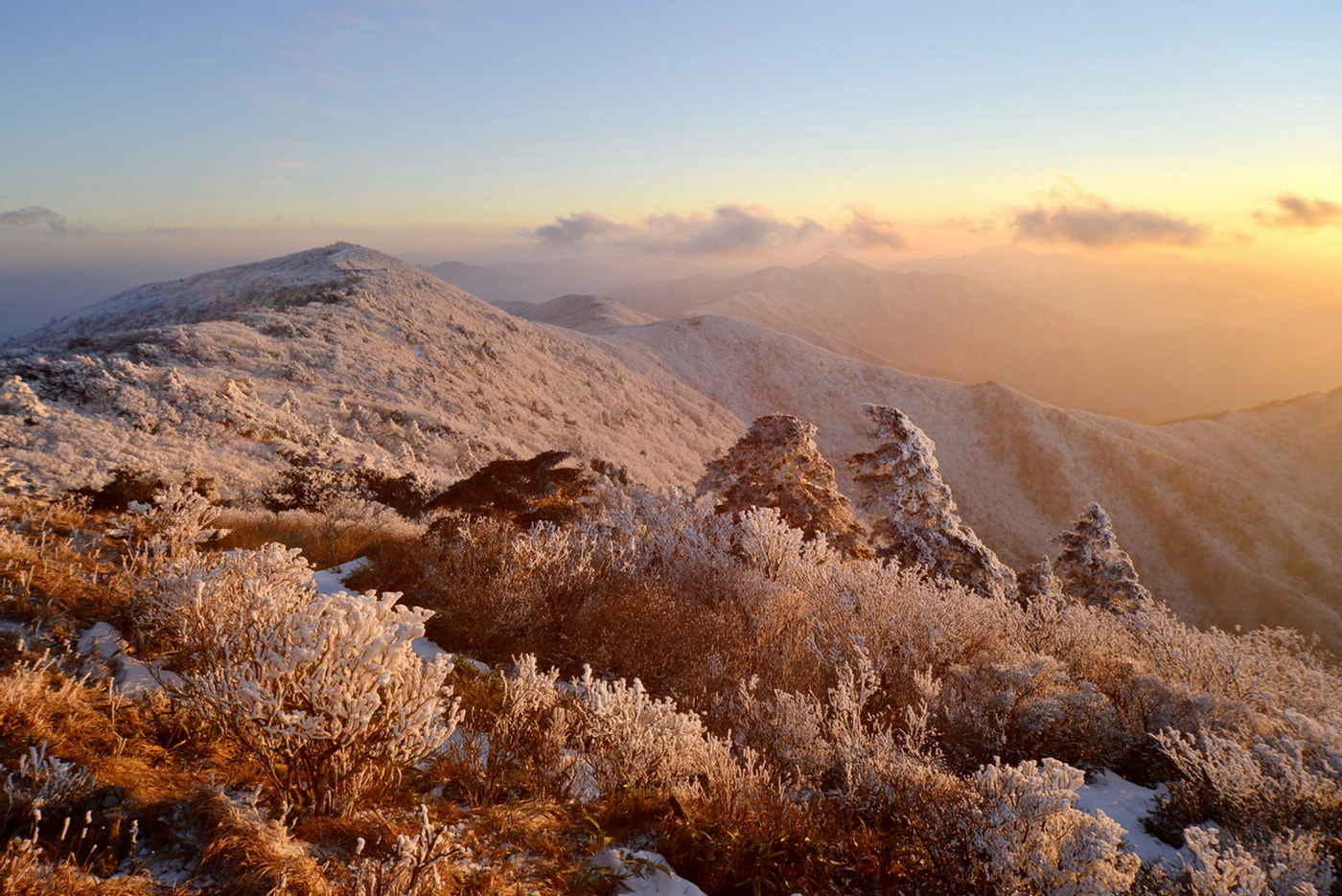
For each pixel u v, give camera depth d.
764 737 4.77
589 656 6.45
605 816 3.63
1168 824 4.33
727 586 8.19
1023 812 3.33
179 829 2.71
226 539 9.20
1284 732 5.15
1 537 5.93
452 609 6.93
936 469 19.58
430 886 2.55
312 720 2.83
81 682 3.51
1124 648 7.63
